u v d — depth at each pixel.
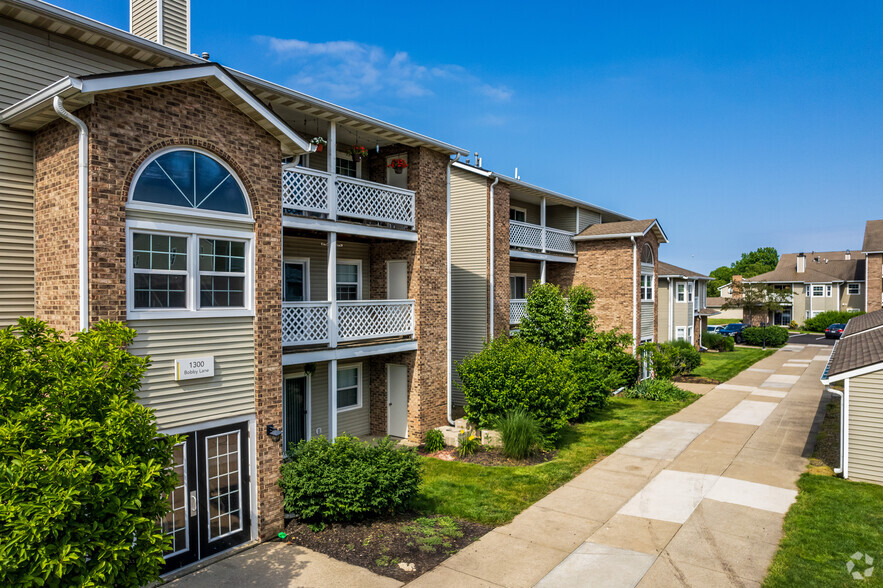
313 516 9.84
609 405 20.31
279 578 8.00
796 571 8.12
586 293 20.33
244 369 9.22
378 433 16.02
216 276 8.92
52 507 4.51
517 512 10.42
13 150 8.34
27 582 4.37
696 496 11.20
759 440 15.42
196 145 8.59
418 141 14.87
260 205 9.43
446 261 16.23
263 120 9.37
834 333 46.53
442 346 16.08
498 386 14.58
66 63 9.12
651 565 8.38
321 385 14.88
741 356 35.12
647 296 25.97
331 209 12.69
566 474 12.48
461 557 8.64
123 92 7.76
